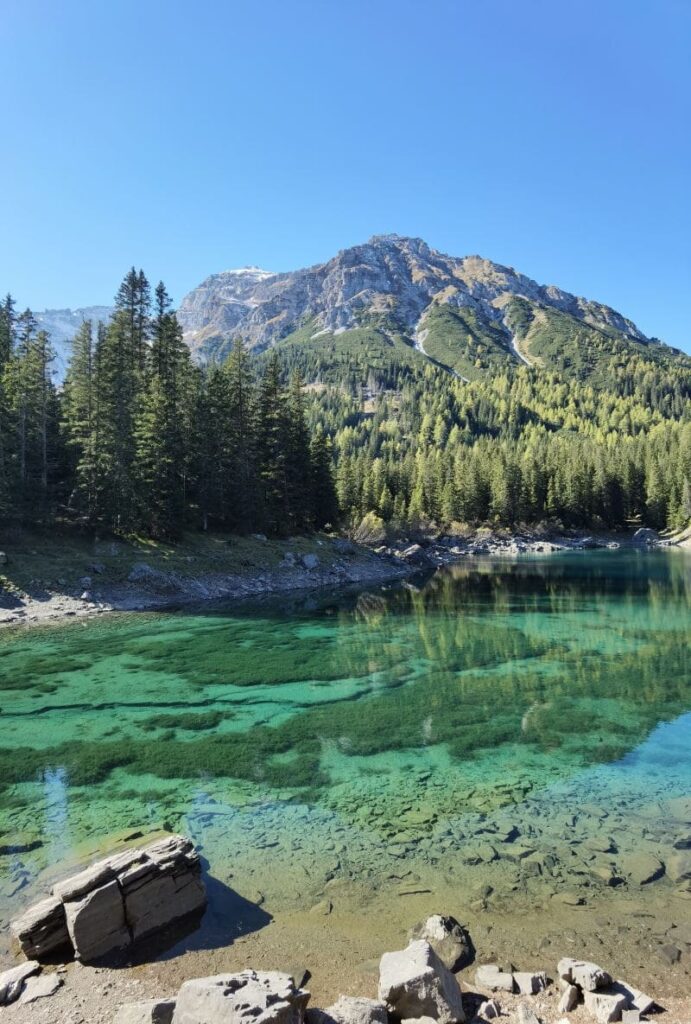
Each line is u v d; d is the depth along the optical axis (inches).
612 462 5497.1
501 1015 266.2
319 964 309.1
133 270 2501.2
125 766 595.8
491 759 613.0
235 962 311.9
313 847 433.7
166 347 2399.1
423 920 344.2
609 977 285.7
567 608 1631.4
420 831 457.7
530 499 5128.0
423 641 1209.4
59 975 302.8
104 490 1909.4
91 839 447.2
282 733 693.3
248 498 2444.6
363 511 4124.0
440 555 3929.6
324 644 1179.9
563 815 483.2
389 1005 265.0
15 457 1839.3
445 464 5516.7
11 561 1608.0
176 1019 243.3
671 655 1067.9
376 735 685.3
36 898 368.2
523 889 374.6
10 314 2453.2
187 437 2237.9
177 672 960.9
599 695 836.0
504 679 924.6
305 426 2967.5
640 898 362.6
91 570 1710.1
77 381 2250.2
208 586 1894.7
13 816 489.1
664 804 502.6
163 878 349.7
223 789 541.6
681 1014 266.7
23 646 1150.3
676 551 4084.6
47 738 676.1
